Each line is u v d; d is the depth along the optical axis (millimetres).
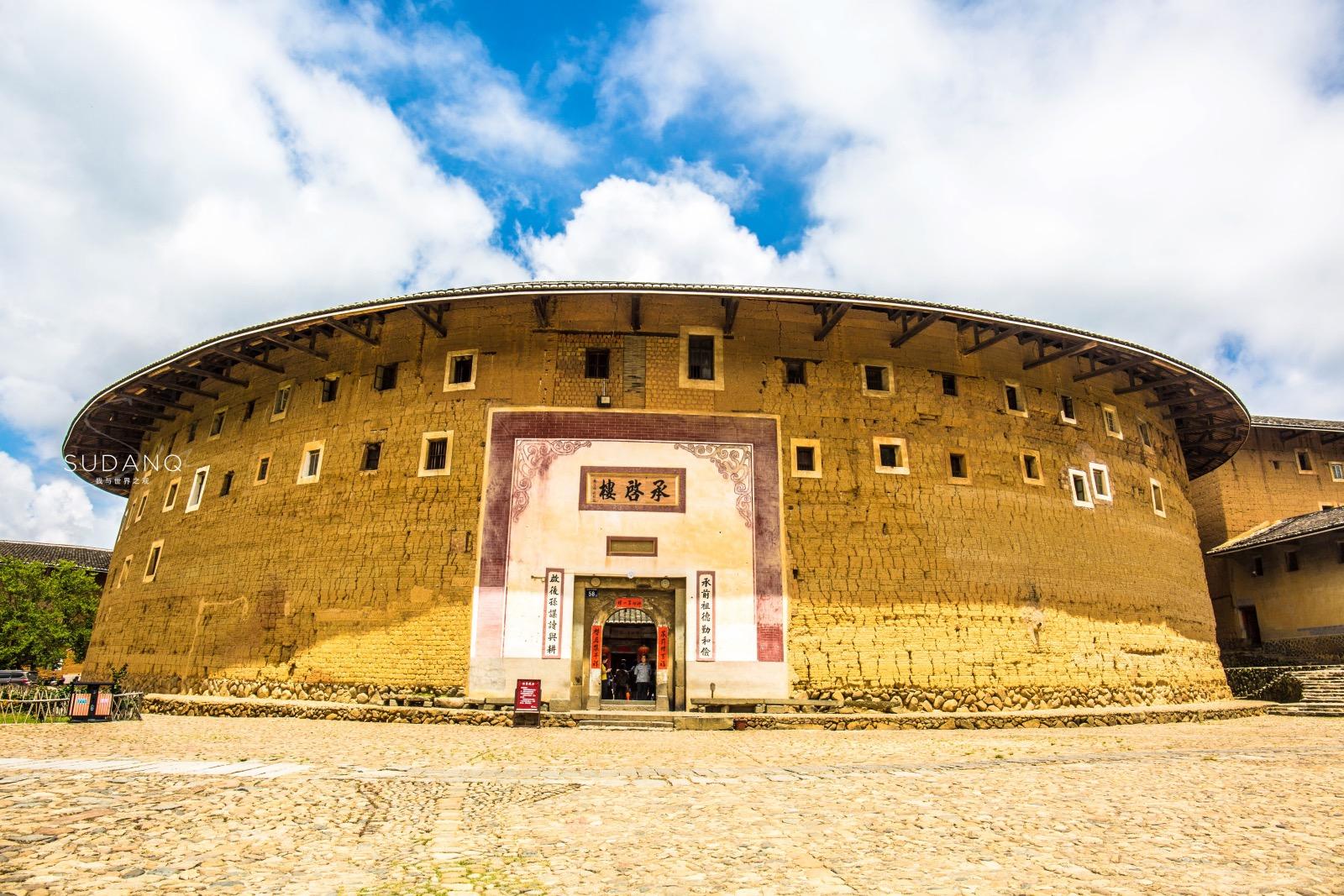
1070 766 11969
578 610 20453
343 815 8031
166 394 28875
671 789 9875
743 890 5918
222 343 23609
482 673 20031
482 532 21094
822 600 20938
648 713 19219
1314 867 6488
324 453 23469
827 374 22859
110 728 15312
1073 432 25000
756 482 21625
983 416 23641
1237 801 9242
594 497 21234
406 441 22531
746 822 8109
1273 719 22078
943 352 23844
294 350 25438
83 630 36938
